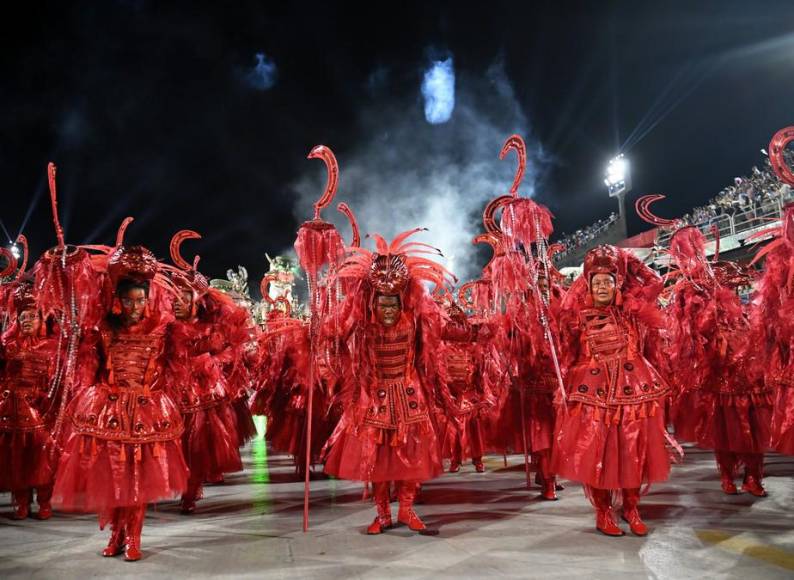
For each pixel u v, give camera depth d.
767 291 4.46
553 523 4.22
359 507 4.93
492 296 5.79
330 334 4.36
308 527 4.29
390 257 4.32
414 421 4.12
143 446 3.69
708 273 5.26
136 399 3.78
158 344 3.91
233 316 4.65
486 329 4.64
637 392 3.89
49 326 4.94
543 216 4.54
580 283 4.23
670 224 5.47
